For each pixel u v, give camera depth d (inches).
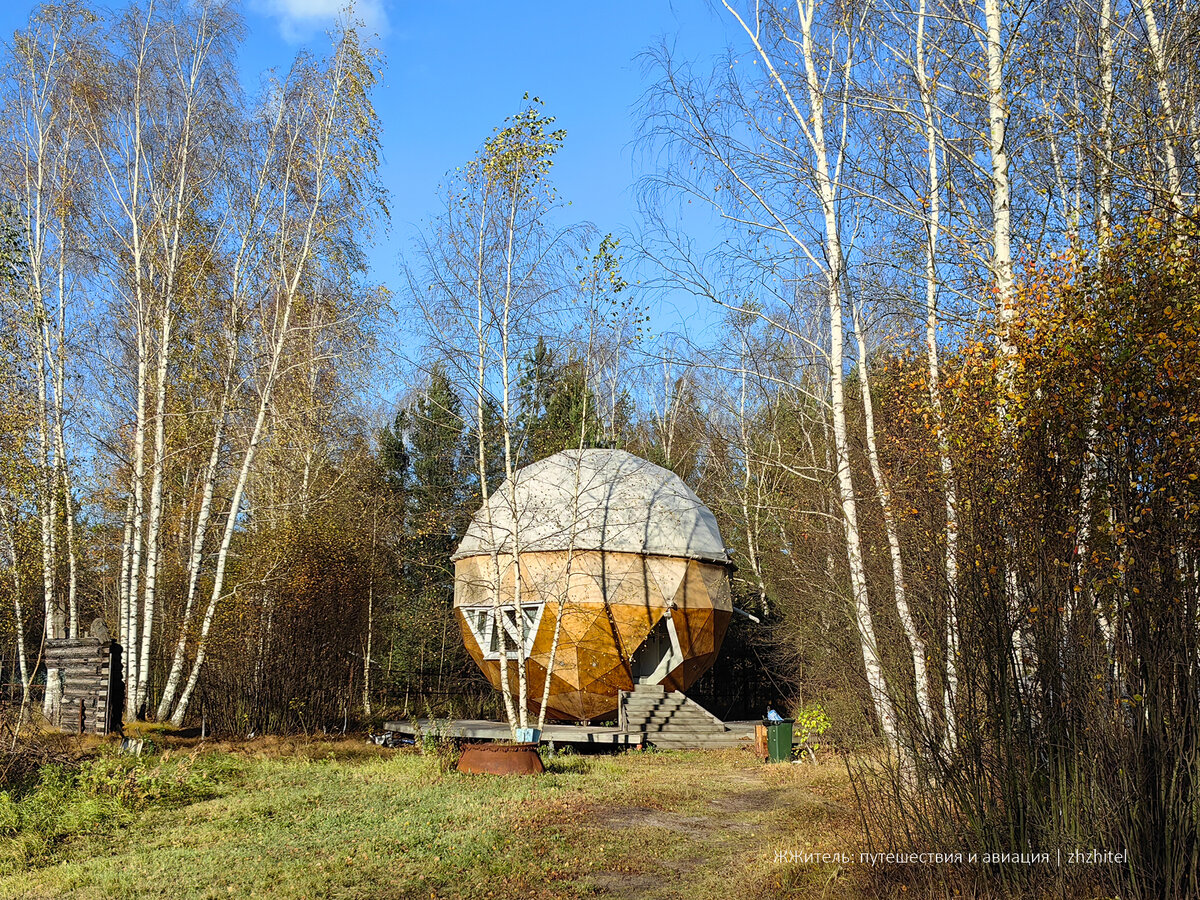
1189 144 370.3
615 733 842.8
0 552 807.7
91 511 987.3
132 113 809.5
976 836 261.0
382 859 344.8
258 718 840.3
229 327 820.0
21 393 773.9
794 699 982.4
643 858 364.8
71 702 710.5
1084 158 404.8
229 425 840.9
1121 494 256.4
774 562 1048.2
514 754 588.4
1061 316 285.3
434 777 557.3
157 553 783.7
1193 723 232.8
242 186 832.3
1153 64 373.4
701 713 936.3
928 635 304.5
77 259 845.8
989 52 390.3
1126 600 251.6
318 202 834.8
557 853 364.8
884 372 508.7
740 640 1291.8
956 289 417.7
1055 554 266.5
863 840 320.2
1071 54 405.4
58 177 836.0
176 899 293.1
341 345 857.5
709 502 1246.9
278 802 454.6
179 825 406.6
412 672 1360.7
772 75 477.1
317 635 930.7
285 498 942.4
